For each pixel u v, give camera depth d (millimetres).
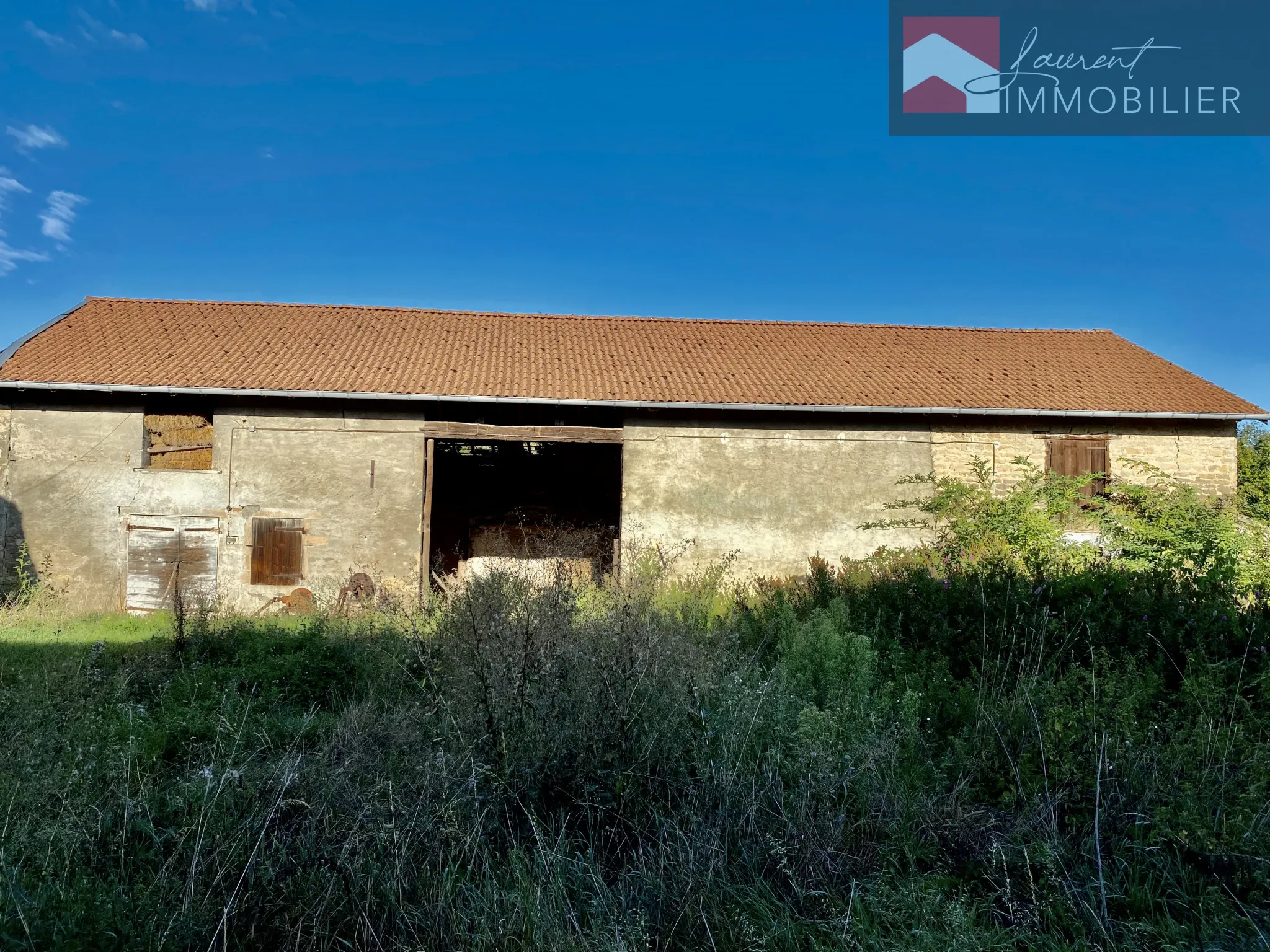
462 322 15289
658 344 14844
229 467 12055
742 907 3113
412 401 12266
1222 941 2840
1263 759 3760
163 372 11938
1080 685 4484
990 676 5109
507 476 17438
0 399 11828
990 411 12562
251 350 13031
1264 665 4637
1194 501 11141
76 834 3221
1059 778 3781
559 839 3412
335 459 12195
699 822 3494
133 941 2695
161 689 5582
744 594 9125
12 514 11742
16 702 4707
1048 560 7633
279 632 7598
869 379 13547
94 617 10859
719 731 4086
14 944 2527
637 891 3250
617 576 9180
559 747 3811
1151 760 3891
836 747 3979
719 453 12711
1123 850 3387
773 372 13648
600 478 17062
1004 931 2932
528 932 2951
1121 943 2928
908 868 3387
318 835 3314
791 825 3455
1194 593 5848
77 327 13234
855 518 12734
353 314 15148
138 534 11938
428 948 2902
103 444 11977
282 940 2924
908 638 6012
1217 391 13508
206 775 3607
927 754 4277
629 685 4020
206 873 3105
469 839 3330
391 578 12062
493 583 5473
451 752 3932
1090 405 12820
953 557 8039
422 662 5629
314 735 4781
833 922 2957
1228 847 3295
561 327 15555
